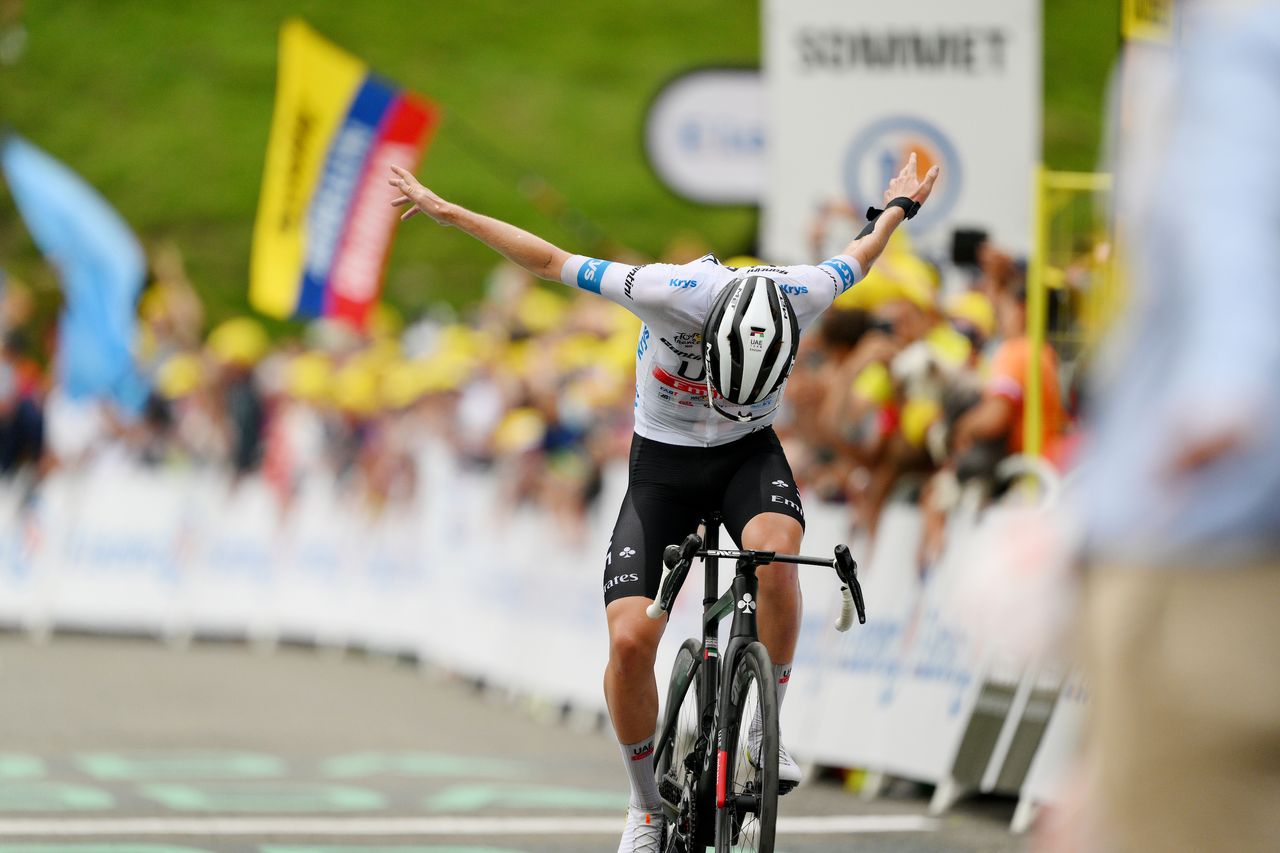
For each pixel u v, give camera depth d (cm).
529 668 3164
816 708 2272
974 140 2420
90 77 9194
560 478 3139
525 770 2341
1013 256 2377
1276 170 504
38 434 4419
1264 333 490
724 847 1263
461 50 9075
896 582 2172
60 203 4478
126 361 4469
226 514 4391
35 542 4369
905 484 2216
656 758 1493
